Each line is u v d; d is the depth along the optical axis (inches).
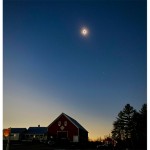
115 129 2810.0
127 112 2716.5
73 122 1969.7
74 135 1937.7
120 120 2755.9
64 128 1969.7
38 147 1347.2
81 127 2198.6
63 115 2006.6
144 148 1498.5
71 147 1539.1
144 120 1637.6
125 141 1787.6
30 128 2711.6
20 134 2603.3
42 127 2721.5
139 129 1640.0
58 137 1784.0
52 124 2004.2
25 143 1659.7
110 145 1569.9
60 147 1476.4
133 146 1583.4
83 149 1408.7
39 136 2598.4
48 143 1621.6
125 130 2659.9
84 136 2198.6
